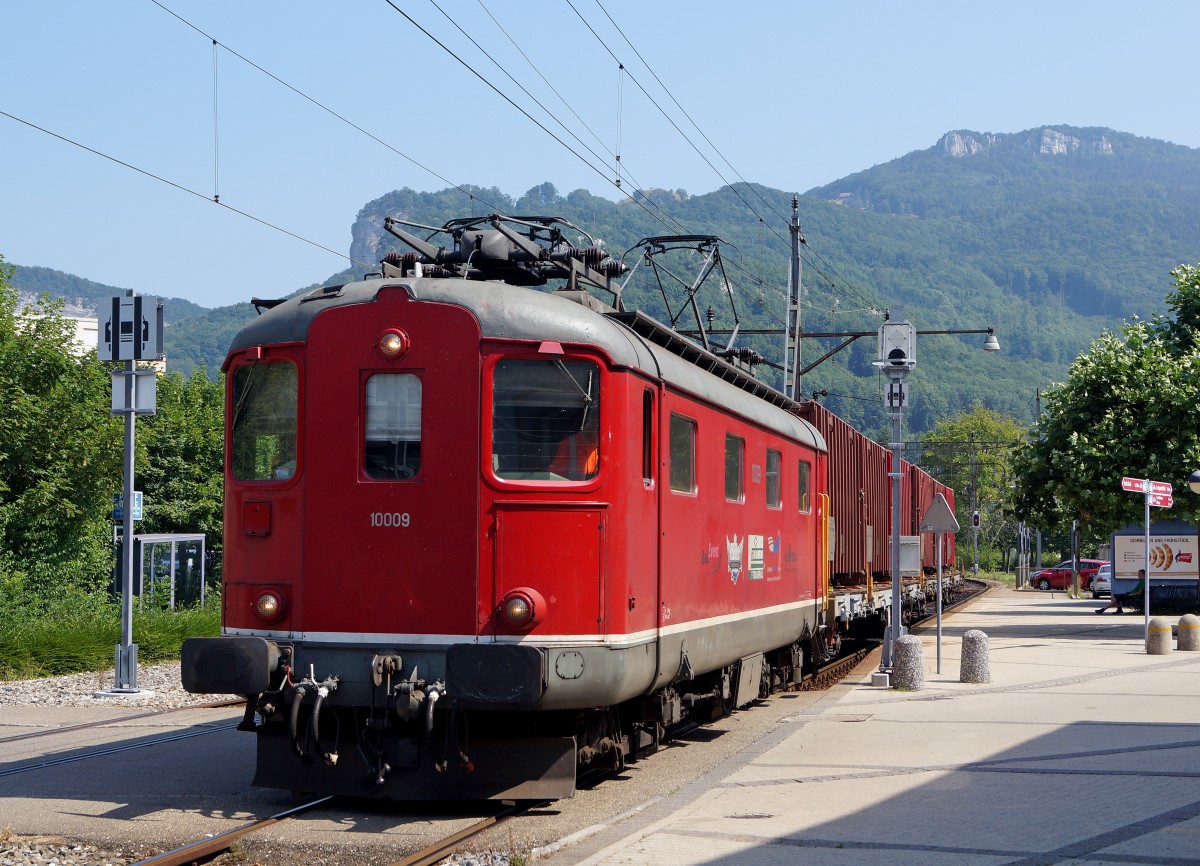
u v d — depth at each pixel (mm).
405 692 8836
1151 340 30219
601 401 9453
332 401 9398
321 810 9484
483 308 9336
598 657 9188
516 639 9062
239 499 9680
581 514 9281
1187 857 7727
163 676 19516
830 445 19547
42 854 8305
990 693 17000
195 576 30703
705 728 14188
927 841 8250
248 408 9789
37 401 26703
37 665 19625
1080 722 13906
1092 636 28953
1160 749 11961
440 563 9141
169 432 39500
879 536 26109
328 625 9250
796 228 30656
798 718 14633
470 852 8180
